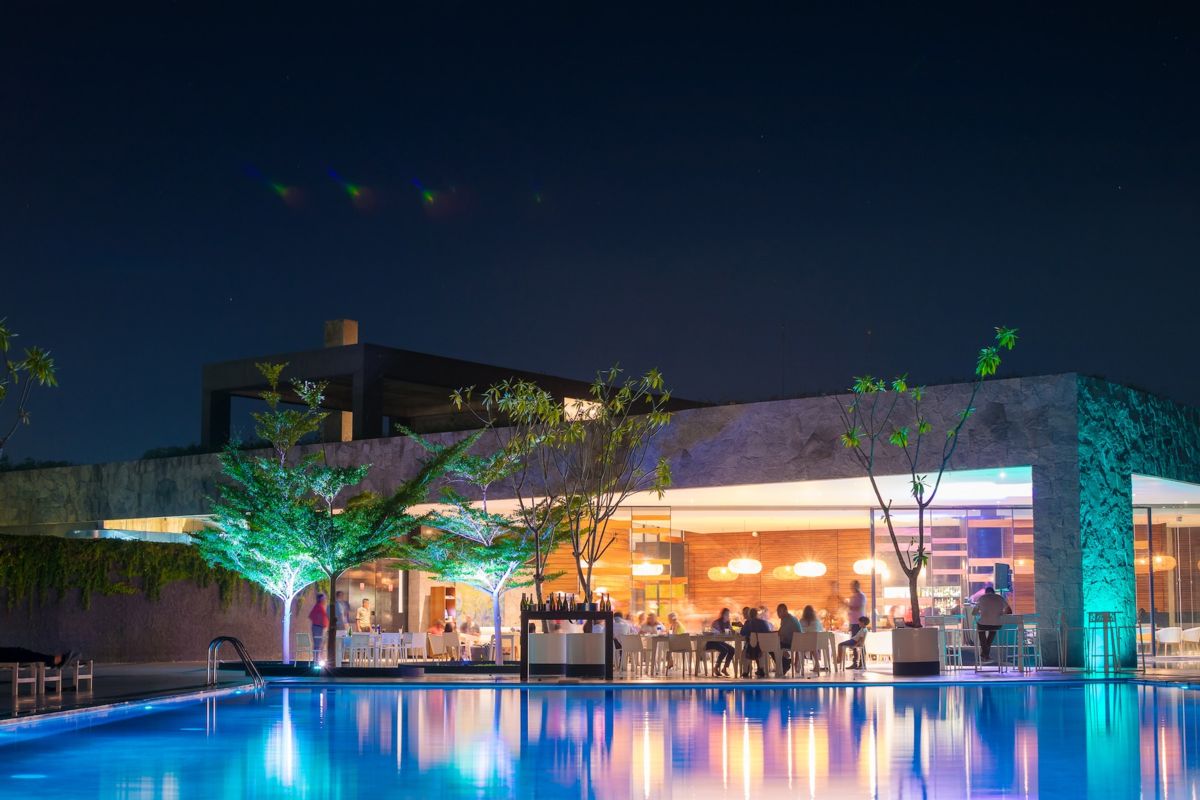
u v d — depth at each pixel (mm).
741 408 26938
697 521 31891
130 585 27797
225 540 26406
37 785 9281
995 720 14180
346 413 39031
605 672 21906
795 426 26328
